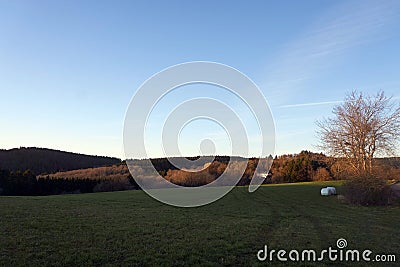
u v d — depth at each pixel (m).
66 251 10.04
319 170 60.50
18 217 15.91
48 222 14.80
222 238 12.30
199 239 12.04
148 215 18.53
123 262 9.16
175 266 8.95
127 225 14.80
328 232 13.98
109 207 22.48
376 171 27.41
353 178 26.97
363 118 33.69
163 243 11.36
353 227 15.59
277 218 18.12
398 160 32.62
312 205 25.52
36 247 10.39
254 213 20.22
